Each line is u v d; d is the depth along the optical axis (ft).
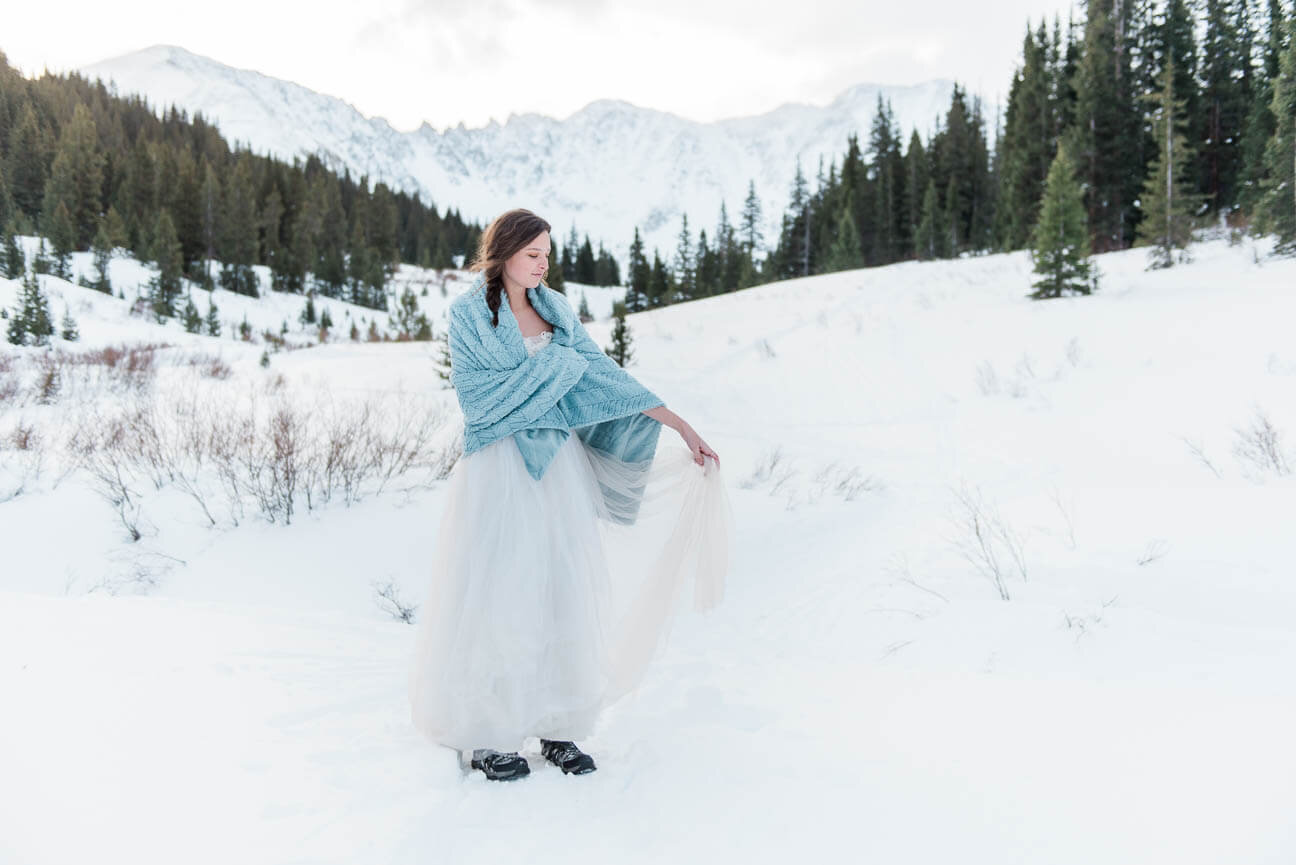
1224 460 27.04
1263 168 99.91
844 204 223.51
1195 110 134.82
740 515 29.84
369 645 13.02
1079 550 20.42
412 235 471.62
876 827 6.95
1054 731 8.74
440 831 6.93
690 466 9.73
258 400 45.80
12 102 339.16
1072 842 6.47
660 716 10.26
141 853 6.35
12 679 9.68
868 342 62.23
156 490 28.37
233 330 183.21
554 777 8.23
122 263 242.99
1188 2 141.90
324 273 291.79
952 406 44.83
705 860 6.50
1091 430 35.06
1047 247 65.00
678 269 319.06
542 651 8.48
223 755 8.21
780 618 19.12
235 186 299.58
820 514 29.71
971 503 27.12
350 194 436.76
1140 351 44.80
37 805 6.91
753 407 51.83
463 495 8.69
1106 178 123.03
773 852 6.62
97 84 430.61
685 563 9.66
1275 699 9.09
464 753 8.76
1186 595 16.85
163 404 43.50
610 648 9.46
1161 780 7.29
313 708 9.75
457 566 8.52
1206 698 9.33
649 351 72.23
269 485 28.63
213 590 22.82
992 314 63.41
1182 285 60.64
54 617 12.69
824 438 43.21
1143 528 21.07
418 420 40.63
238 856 6.39
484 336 8.65
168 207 276.62
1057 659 14.46
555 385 8.71
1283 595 15.97
